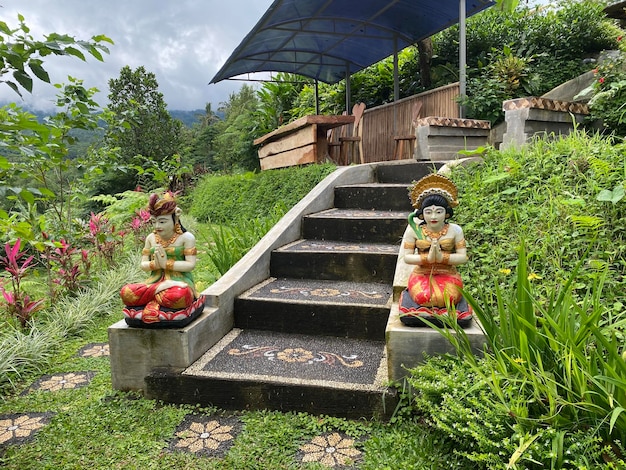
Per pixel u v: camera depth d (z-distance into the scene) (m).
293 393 2.40
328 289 3.58
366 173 5.79
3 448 2.12
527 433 1.60
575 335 1.85
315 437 2.18
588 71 7.71
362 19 7.93
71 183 5.20
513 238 3.23
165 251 2.73
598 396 1.66
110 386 2.75
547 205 3.30
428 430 2.10
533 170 3.70
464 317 2.37
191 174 13.13
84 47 1.89
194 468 1.95
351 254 3.82
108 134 5.00
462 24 6.77
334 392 2.35
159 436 2.20
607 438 1.60
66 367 3.06
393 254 3.72
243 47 7.79
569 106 5.18
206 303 3.09
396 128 8.62
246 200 7.70
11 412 2.47
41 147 2.56
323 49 9.42
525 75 7.67
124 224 7.44
